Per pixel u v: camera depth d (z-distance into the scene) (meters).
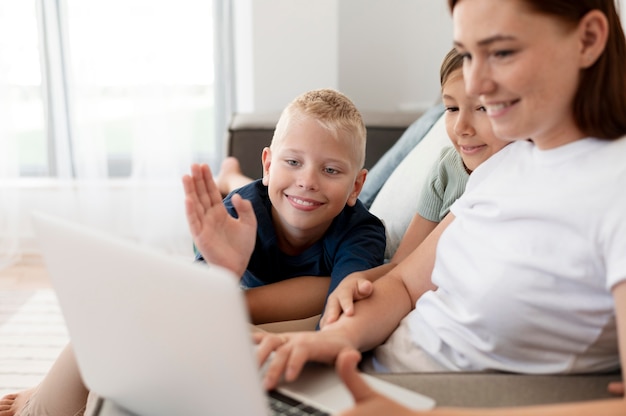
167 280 0.72
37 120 3.36
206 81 3.33
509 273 0.92
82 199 3.38
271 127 2.35
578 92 0.89
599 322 0.88
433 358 1.04
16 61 3.26
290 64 3.16
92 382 0.94
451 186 1.53
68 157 3.36
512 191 0.97
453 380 0.91
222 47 3.30
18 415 1.31
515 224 0.94
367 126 2.34
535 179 0.96
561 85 0.85
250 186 1.45
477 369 0.98
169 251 3.41
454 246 1.05
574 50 0.85
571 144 0.92
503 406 0.84
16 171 3.29
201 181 1.12
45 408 1.26
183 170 3.37
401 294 1.18
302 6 3.11
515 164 1.02
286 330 1.28
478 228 1.01
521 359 0.95
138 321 0.78
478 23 0.84
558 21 0.83
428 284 1.18
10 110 3.24
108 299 0.81
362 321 1.09
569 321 0.90
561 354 0.93
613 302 0.86
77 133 3.32
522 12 0.82
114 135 3.42
